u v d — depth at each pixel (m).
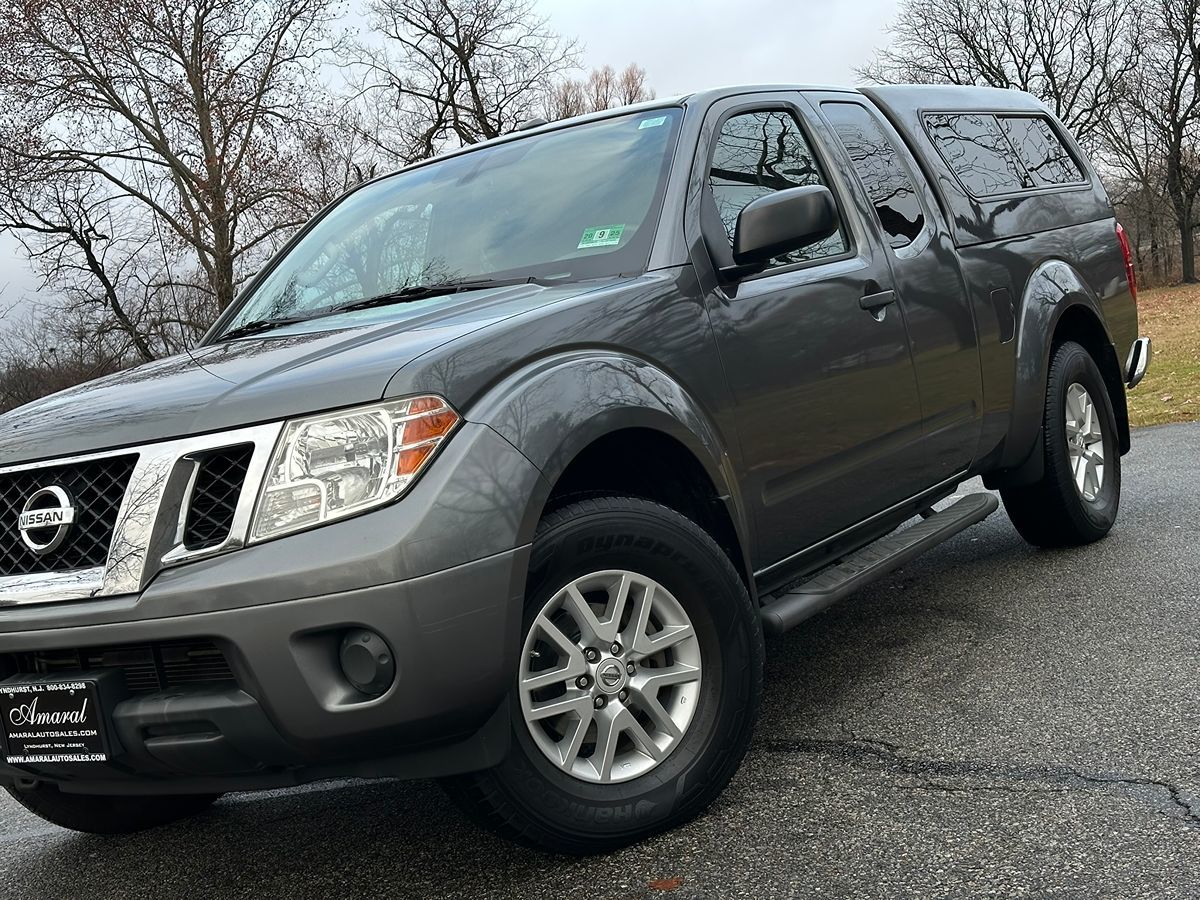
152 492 2.21
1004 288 4.19
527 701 2.36
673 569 2.56
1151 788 2.46
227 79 22.41
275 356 2.59
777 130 3.51
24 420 2.59
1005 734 2.88
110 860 3.00
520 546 2.22
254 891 2.63
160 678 2.22
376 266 3.42
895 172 3.93
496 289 2.92
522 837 2.37
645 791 2.49
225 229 22.94
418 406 2.19
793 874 2.26
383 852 2.72
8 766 2.38
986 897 2.07
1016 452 4.25
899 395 3.48
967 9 47.03
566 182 3.28
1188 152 47.12
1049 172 4.96
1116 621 3.73
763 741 3.05
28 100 21.64
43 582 2.26
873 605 4.38
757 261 2.94
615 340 2.60
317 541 2.11
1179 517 5.15
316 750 2.14
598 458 2.74
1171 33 45.03
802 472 3.08
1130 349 5.14
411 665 2.10
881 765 2.78
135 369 3.04
